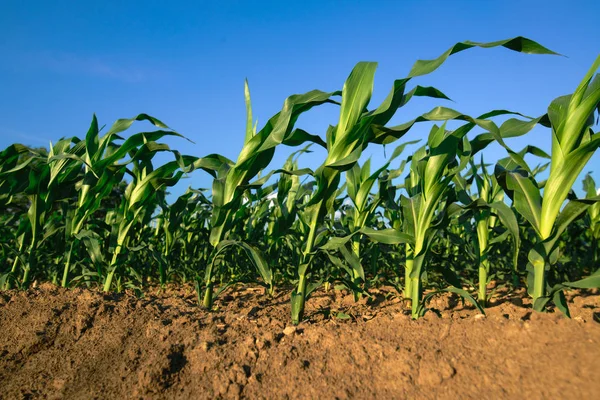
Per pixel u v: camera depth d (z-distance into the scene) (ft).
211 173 12.71
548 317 7.82
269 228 17.56
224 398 7.03
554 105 8.46
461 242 12.76
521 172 10.86
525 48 8.29
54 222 14.69
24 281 14.15
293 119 10.40
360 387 6.89
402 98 9.48
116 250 13.76
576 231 16.15
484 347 7.30
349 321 10.52
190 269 17.62
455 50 8.44
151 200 14.47
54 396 7.56
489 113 9.53
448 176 9.57
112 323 9.61
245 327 9.46
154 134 12.77
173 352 8.13
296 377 7.30
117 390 7.54
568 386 6.11
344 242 10.14
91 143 13.53
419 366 7.05
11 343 9.12
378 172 12.26
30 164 14.42
